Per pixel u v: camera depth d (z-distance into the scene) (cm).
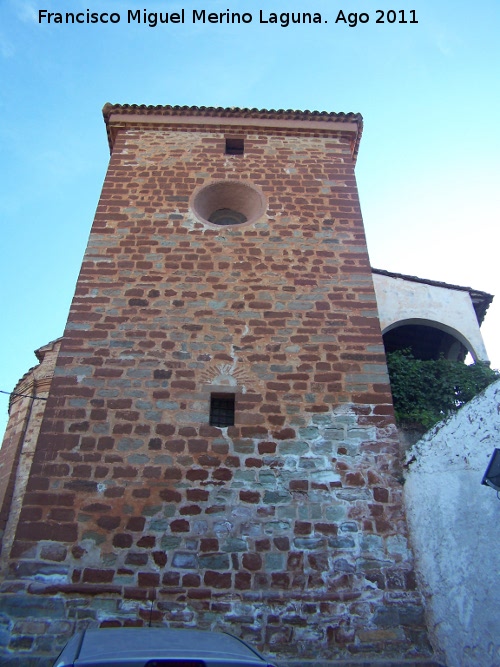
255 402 941
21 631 736
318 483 873
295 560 810
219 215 1293
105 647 420
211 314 1034
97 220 1160
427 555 810
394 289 1295
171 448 885
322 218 1198
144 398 930
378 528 844
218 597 777
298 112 1382
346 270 1115
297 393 954
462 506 758
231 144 1381
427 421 995
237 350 995
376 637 766
